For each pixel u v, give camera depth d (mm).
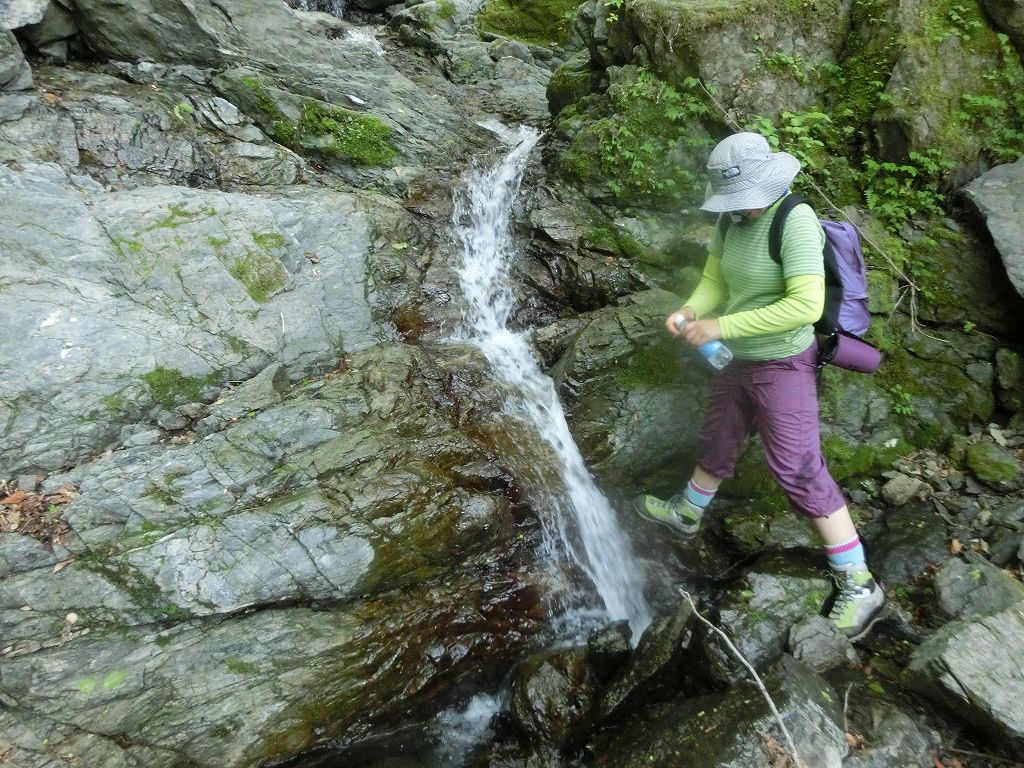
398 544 3664
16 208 4246
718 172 2988
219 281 4582
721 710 2896
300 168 6070
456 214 6145
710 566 4160
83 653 3123
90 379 3930
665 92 5496
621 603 4172
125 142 5316
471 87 8953
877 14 5145
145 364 4102
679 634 3406
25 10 5453
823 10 5262
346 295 5121
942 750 2859
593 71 6652
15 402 3723
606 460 4512
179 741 3094
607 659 3594
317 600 3508
